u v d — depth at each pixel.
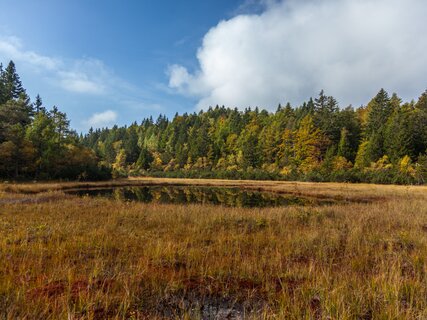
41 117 46.00
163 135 112.50
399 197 22.73
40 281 4.86
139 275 5.19
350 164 54.47
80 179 46.12
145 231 9.46
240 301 4.53
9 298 4.11
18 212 12.40
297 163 63.97
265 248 7.46
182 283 5.04
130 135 115.06
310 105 107.19
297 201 24.75
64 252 6.59
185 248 7.21
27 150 37.88
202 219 11.57
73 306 3.94
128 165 92.38
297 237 8.57
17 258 6.15
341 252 7.46
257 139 82.88
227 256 6.79
